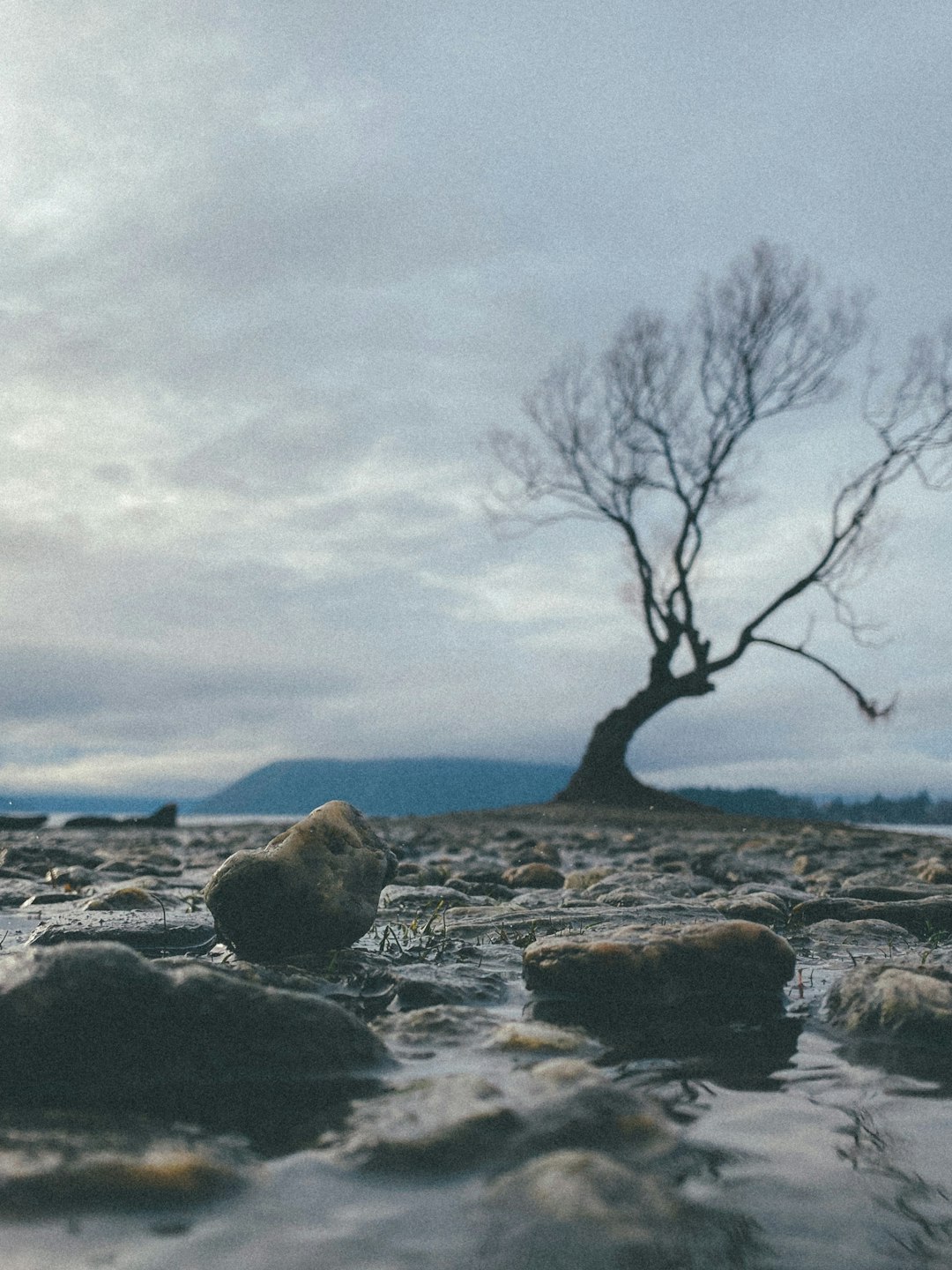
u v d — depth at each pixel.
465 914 4.52
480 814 22.11
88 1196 1.25
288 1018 2.01
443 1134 1.47
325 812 3.71
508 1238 1.16
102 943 2.10
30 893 6.03
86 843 12.76
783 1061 2.17
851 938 4.14
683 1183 1.40
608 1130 1.53
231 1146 1.49
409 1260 1.11
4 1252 1.11
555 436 26.25
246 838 14.38
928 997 2.46
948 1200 1.36
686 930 3.04
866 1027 2.45
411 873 6.73
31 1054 1.87
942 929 4.52
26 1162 1.32
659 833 17.06
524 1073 1.79
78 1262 1.09
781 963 2.94
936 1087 1.94
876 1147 1.57
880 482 23.97
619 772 24.92
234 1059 1.93
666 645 25.33
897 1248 1.21
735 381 25.98
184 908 5.14
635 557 25.98
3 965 2.02
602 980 2.81
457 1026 2.32
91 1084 1.84
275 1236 1.17
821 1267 1.15
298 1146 1.50
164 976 2.05
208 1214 1.23
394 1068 2.01
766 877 7.66
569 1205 1.22
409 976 3.04
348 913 3.45
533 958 2.97
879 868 8.60
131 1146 1.42
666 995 2.79
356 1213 1.24
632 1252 1.14
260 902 3.36
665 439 25.64
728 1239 1.21
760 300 25.66
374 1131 1.50
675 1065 2.14
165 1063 1.91
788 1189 1.39
